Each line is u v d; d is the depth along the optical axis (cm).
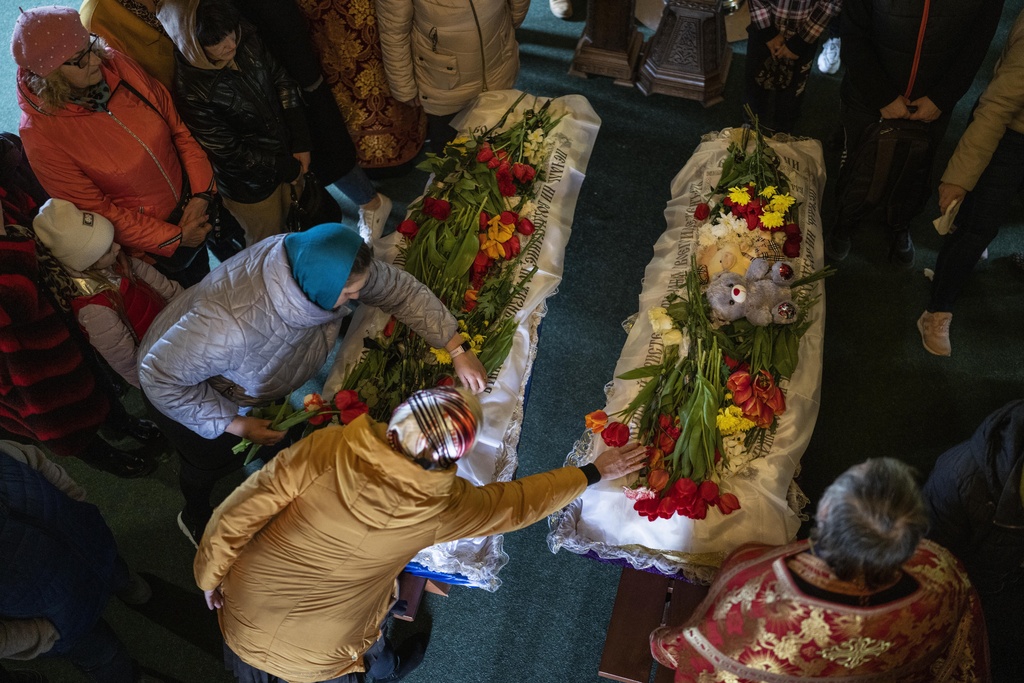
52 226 227
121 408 309
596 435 263
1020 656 250
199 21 238
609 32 402
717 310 268
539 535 299
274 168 287
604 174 387
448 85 332
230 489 317
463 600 290
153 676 272
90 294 237
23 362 244
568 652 279
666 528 244
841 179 333
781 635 164
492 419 263
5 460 219
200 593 298
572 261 362
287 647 201
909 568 159
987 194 285
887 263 358
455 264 281
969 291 348
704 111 408
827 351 337
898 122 300
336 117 320
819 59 418
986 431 215
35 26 218
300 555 185
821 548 150
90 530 241
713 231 293
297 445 188
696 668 191
